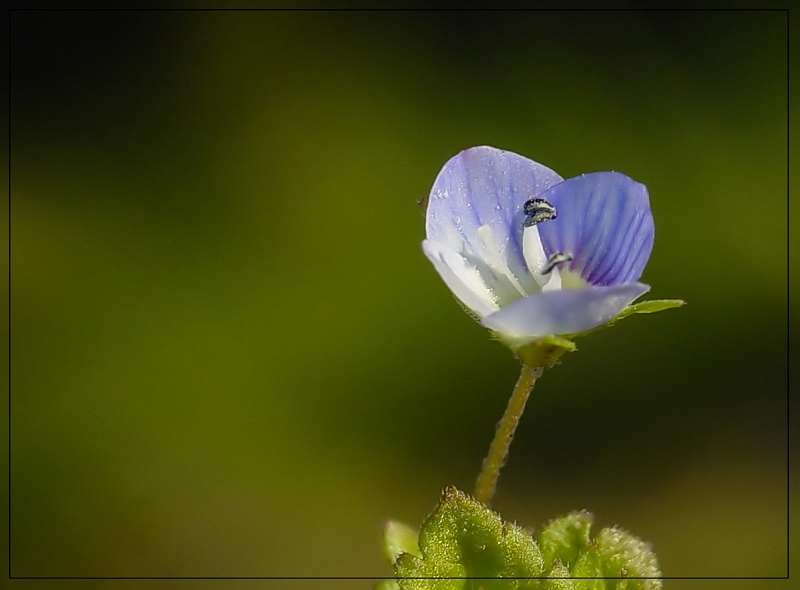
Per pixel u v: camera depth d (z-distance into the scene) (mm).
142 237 149
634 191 110
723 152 150
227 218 150
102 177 154
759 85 153
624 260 110
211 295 146
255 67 161
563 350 109
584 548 111
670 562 141
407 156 151
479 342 146
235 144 156
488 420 144
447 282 108
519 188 112
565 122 151
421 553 110
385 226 148
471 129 152
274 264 147
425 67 158
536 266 112
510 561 110
